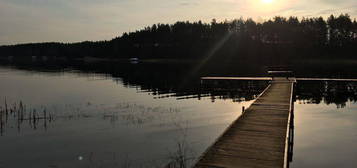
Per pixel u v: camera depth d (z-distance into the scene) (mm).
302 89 23172
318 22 69812
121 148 8500
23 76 37656
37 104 16297
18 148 8539
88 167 7094
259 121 8875
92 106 15648
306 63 57438
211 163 5609
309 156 7926
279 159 5773
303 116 13125
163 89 23594
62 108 14977
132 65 66625
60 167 7113
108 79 32781
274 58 65812
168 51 88938
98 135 9898
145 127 10969
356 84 22609
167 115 13219
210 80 25859
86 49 116062
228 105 16094
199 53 79188
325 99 18234
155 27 97000
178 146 8625
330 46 66562
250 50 69688
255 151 6230
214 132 10250
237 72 37312
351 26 66375
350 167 7129
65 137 9648
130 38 103000
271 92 15500
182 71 42312
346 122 11719
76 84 27688
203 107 15422
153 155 7867
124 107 15336
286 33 71250
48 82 29734
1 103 16656
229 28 83938
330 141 9219
